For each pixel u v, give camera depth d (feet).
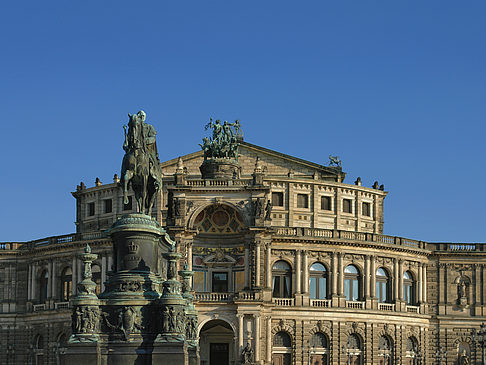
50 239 431.02
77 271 417.08
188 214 373.61
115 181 448.65
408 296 426.10
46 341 424.46
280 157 463.83
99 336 128.67
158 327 128.88
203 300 365.20
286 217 432.25
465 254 430.61
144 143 141.90
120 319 128.47
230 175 403.75
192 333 150.41
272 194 433.48
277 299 388.16
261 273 368.89
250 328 361.51
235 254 393.29
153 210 430.61
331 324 395.75
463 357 424.46
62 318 417.08
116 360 126.62
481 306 428.56
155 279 134.51
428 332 428.97
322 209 441.68
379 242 411.75
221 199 374.02
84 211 460.96
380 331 406.82
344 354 395.34
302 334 390.21
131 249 135.13
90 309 128.57
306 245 398.01
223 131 412.57
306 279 395.75
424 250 427.74
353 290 406.62
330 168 463.01
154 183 142.92
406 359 415.85
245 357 357.20
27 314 435.12
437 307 430.61
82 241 413.18
